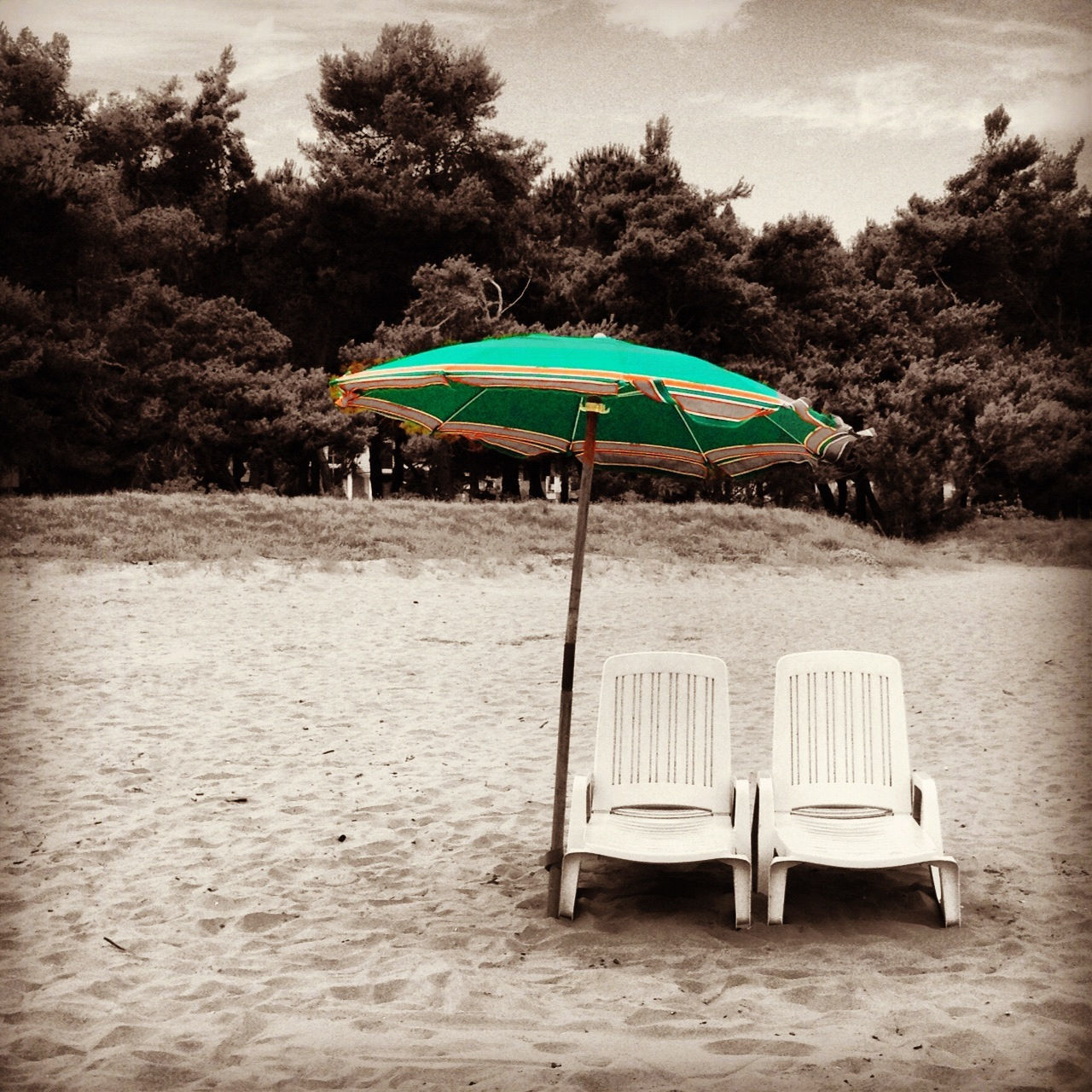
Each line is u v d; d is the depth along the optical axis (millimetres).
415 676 12703
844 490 48219
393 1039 4203
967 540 40219
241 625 16297
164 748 9133
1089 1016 4379
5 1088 3803
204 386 41938
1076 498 44000
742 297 44219
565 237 53938
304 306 50000
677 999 4602
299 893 5953
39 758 8750
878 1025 4293
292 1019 4414
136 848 6641
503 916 5645
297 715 10531
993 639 16375
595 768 6047
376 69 45562
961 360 47812
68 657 13430
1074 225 50344
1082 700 11461
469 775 8438
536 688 12047
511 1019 4395
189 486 41656
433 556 24406
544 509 30078
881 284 52688
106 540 23062
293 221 48906
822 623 18125
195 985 4758
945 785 8234
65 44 43906
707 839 5629
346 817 7309
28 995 4648
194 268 48594
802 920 5590
